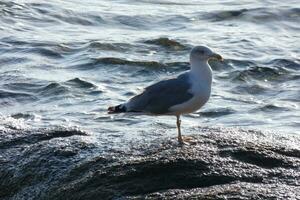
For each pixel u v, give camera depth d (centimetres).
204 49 1110
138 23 2598
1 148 1169
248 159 1036
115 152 1072
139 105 1134
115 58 2131
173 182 987
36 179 1081
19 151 1151
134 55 2195
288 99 1848
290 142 1093
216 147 1061
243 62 2125
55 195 1032
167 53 2233
